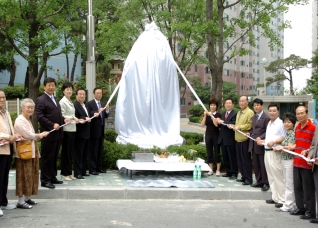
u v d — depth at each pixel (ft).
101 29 65.82
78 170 27.25
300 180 20.34
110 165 30.86
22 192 20.93
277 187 22.70
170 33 56.29
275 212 21.48
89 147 28.91
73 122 26.11
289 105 75.72
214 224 18.86
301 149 20.04
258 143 24.03
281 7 44.04
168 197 24.22
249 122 26.55
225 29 50.85
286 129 22.00
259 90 98.73
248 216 20.53
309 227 18.62
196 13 55.06
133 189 24.07
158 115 33.27
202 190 24.49
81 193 23.71
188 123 99.35
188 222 19.10
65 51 47.03
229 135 28.22
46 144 23.84
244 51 46.01
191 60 62.44
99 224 18.42
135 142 32.19
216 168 31.22
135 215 20.16
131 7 57.77
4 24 46.60
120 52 69.46
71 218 19.35
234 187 25.66
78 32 68.08
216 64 44.34
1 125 19.84
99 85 52.90
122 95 33.71
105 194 23.84
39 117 23.70
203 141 42.70
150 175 28.81
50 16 49.01
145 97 32.96
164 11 54.95
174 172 29.78
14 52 47.65
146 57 33.45
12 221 18.69
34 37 43.88
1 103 19.95
